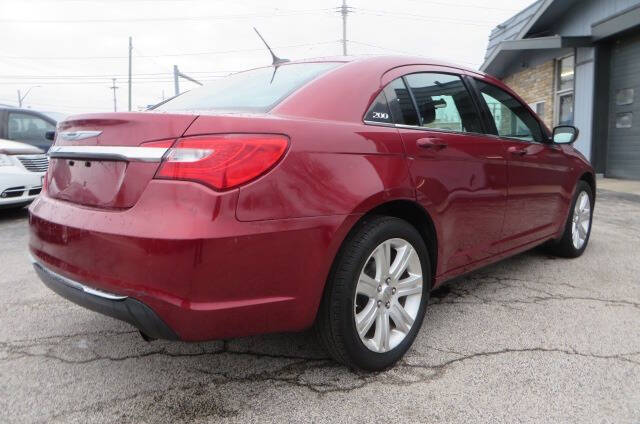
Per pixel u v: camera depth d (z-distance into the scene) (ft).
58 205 7.14
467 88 10.15
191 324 5.93
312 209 6.50
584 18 37.29
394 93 8.38
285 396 6.96
